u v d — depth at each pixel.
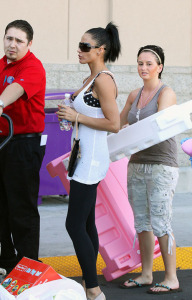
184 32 10.07
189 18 10.08
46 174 8.46
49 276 3.84
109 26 4.66
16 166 5.20
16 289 3.88
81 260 4.58
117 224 5.43
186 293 5.12
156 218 5.04
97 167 4.54
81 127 4.56
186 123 4.69
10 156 5.18
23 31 5.03
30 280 3.88
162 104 4.95
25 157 5.19
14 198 5.25
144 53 5.01
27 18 9.41
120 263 5.28
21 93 4.91
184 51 10.11
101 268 5.86
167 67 10.01
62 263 5.93
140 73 5.04
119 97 9.82
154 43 9.95
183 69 10.09
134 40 9.84
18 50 5.02
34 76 5.00
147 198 5.13
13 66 5.11
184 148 4.66
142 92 5.13
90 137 4.53
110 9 9.72
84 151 4.52
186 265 5.93
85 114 4.54
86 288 4.62
